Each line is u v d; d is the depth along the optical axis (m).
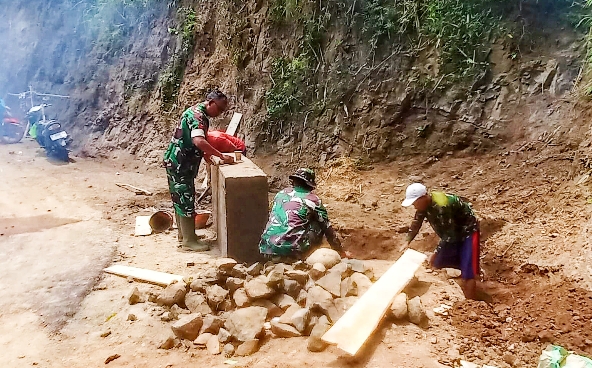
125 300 4.98
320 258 4.73
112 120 14.34
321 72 10.64
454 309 4.48
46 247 6.68
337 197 8.78
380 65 9.91
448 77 9.18
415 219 5.34
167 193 9.56
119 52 15.26
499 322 4.31
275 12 11.44
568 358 3.54
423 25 9.57
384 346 3.84
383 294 4.26
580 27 8.41
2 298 5.23
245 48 11.95
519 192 7.25
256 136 11.12
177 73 13.47
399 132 9.47
